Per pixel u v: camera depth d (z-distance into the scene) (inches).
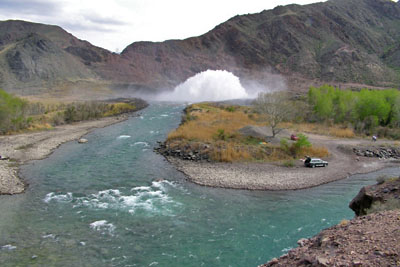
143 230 1011.9
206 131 2388.0
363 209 919.0
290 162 1790.1
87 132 2920.8
